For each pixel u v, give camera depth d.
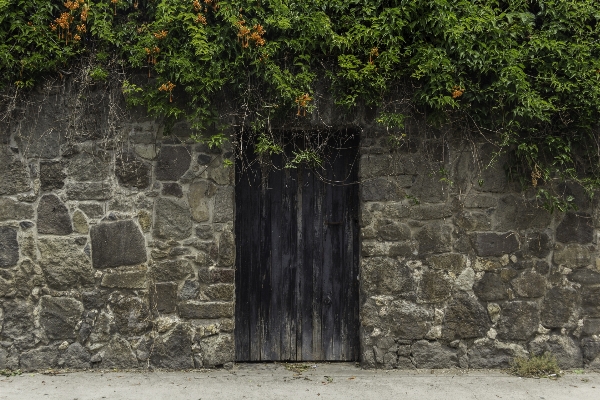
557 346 5.28
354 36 4.96
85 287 5.12
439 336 5.24
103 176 5.11
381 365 5.24
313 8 4.96
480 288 5.25
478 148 5.25
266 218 5.43
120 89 5.06
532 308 5.28
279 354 5.47
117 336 5.14
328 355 5.48
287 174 5.43
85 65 4.99
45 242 5.09
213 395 4.63
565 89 5.01
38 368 5.10
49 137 5.08
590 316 5.30
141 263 5.13
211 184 5.16
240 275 5.43
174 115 5.03
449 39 4.89
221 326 5.18
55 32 4.89
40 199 5.09
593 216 5.31
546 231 5.29
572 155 5.27
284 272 5.46
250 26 4.89
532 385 4.91
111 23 4.93
